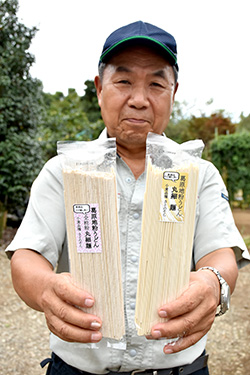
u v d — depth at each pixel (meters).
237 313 4.60
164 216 0.88
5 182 7.08
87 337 0.87
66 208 0.90
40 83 7.52
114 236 0.89
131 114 1.17
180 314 0.88
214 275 1.03
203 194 1.31
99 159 0.90
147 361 1.19
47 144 8.89
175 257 0.90
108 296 0.90
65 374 1.27
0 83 6.76
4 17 6.83
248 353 3.66
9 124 7.12
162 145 0.91
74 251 0.91
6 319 4.21
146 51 1.15
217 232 1.25
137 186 1.25
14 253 1.19
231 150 9.95
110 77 1.20
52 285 0.93
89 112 17.28
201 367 1.30
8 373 3.20
